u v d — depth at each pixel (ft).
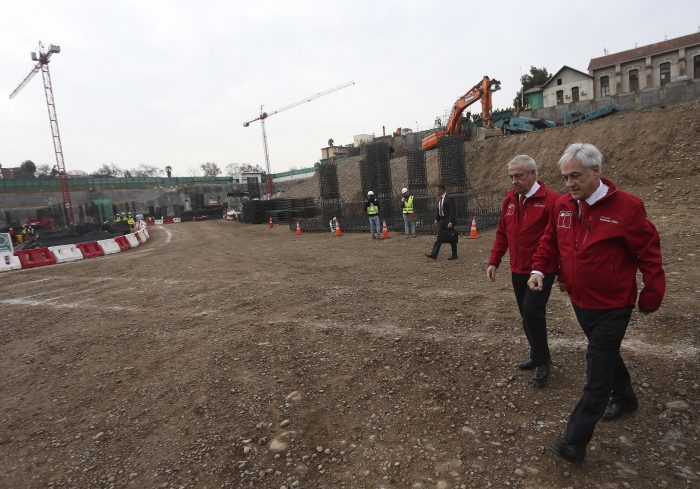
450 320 16.56
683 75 110.63
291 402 11.10
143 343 17.11
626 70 126.21
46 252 50.78
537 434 8.72
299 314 19.29
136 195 192.85
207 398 11.78
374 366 12.88
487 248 34.42
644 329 13.57
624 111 89.76
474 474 7.71
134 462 9.12
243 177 255.09
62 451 9.80
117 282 32.53
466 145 85.97
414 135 141.69
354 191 112.47
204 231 95.61
